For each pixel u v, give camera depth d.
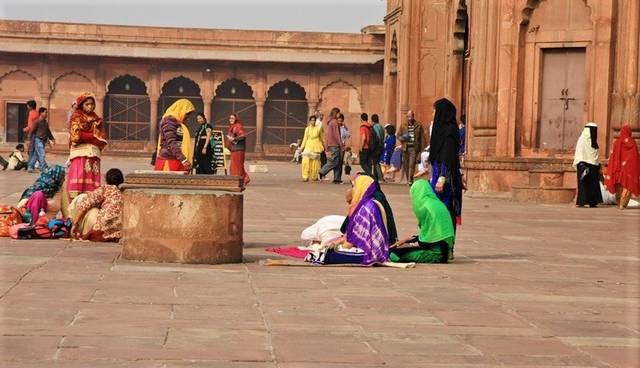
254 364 4.97
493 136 20.77
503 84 20.39
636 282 8.45
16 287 7.06
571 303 7.20
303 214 14.87
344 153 30.14
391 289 7.59
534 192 19.05
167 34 47.78
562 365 5.18
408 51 29.98
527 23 20.27
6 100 47.28
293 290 7.35
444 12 29.81
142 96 48.69
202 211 8.68
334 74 48.59
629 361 5.30
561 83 20.03
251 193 20.42
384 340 5.63
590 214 16.61
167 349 5.22
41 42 47.19
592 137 18.20
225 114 49.25
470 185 20.39
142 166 34.38
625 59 18.94
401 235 12.09
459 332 5.95
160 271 8.13
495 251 10.77
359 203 9.18
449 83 27.53
